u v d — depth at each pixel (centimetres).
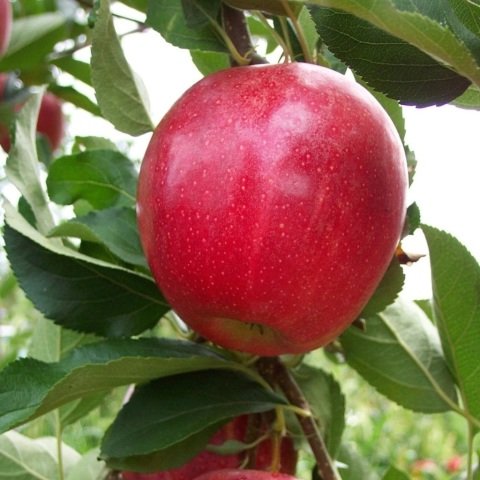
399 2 28
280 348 33
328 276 30
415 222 34
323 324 31
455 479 56
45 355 43
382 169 31
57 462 43
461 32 28
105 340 35
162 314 38
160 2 35
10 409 32
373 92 36
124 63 36
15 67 61
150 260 32
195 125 30
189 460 35
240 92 30
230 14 35
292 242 29
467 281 38
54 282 37
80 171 41
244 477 34
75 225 37
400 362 41
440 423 142
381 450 135
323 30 30
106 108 36
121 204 41
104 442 34
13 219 36
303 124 30
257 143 30
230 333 33
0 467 41
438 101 31
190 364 34
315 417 39
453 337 39
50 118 63
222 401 35
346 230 30
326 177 30
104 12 33
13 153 38
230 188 29
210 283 30
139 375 34
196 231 30
